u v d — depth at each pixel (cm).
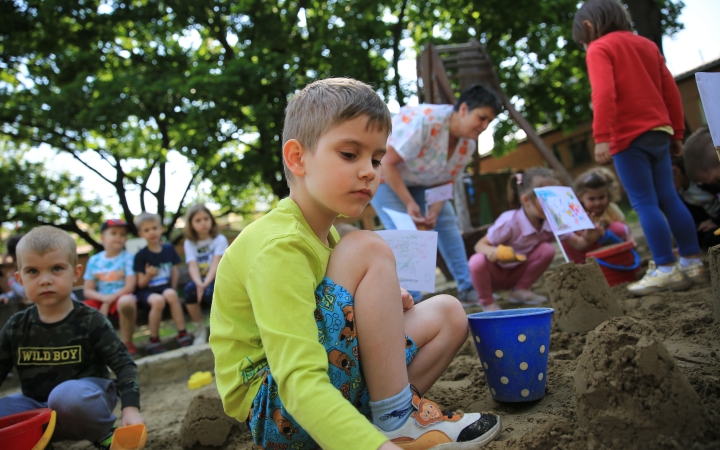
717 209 433
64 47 1477
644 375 145
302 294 142
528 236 420
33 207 1708
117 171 1764
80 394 225
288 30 1544
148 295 529
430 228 454
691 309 286
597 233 451
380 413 154
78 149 1627
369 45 1473
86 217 1806
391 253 160
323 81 167
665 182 352
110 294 521
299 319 139
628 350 148
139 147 1647
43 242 237
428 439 157
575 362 238
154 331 524
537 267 425
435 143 412
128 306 503
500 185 1723
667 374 146
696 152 409
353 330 151
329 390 130
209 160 1502
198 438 230
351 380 153
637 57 349
